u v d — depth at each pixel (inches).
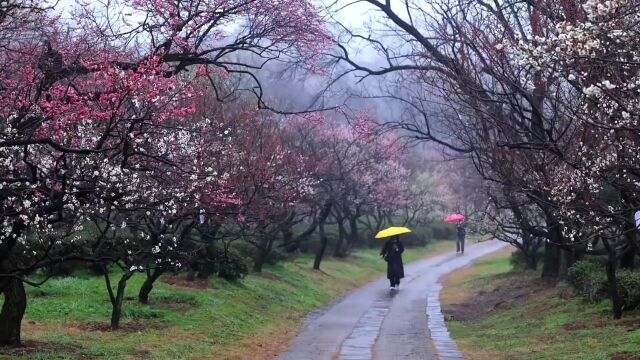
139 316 478.9
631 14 271.0
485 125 475.5
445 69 533.6
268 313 603.5
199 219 470.6
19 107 286.0
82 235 534.9
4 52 305.3
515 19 469.1
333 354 431.8
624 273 486.6
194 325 474.0
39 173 299.4
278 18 408.2
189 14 376.2
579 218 391.9
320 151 1041.5
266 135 692.1
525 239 936.9
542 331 464.8
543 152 426.0
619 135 337.1
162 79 308.8
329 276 979.3
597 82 298.5
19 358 320.2
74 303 486.0
